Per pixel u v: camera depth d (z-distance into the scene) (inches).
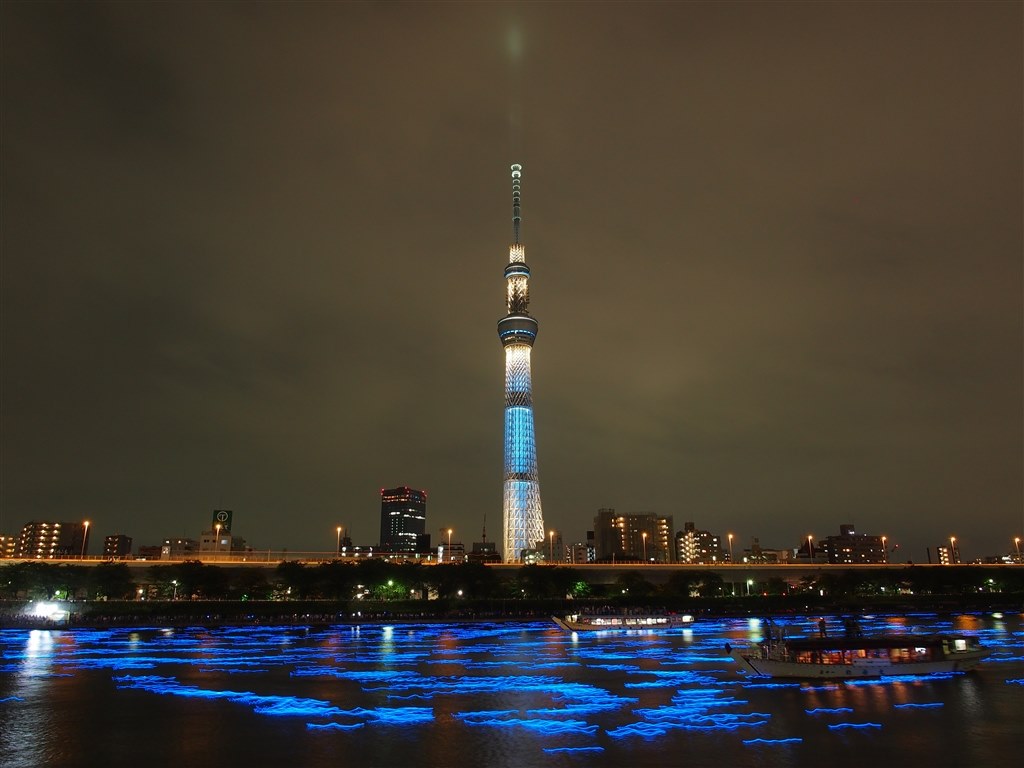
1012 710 2925.7
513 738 2586.1
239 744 2539.4
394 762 2316.7
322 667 4347.9
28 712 3073.3
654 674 3944.4
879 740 2511.1
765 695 3282.5
